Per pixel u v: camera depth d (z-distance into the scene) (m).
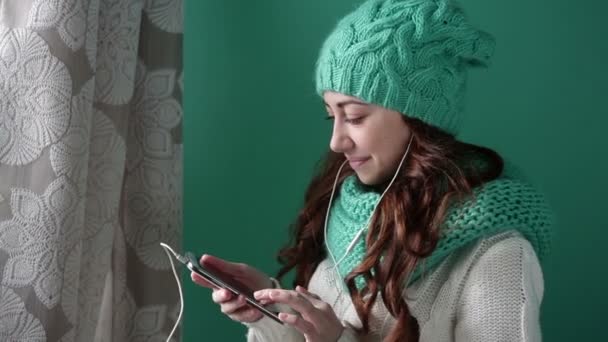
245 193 1.55
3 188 1.10
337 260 1.15
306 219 1.29
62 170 1.09
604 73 1.44
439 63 1.03
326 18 1.51
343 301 1.15
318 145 1.53
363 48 1.00
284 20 1.51
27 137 1.09
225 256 1.56
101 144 1.21
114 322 1.30
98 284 1.21
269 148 1.54
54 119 1.08
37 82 1.09
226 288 0.98
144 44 1.30
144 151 1.31
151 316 1.31
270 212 1.55
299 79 1.52
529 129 1.48
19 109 1.09
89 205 1.20
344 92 1.03
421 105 1.02
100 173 1.21
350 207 1.14
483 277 0.99
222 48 1.52
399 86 1.01
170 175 1.32
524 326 0.95
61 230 1.09
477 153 1.11
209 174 1.54
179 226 1.33
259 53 1.52
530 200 1.04
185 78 1.52
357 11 1.08
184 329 1.55
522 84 1.47
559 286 1.48
